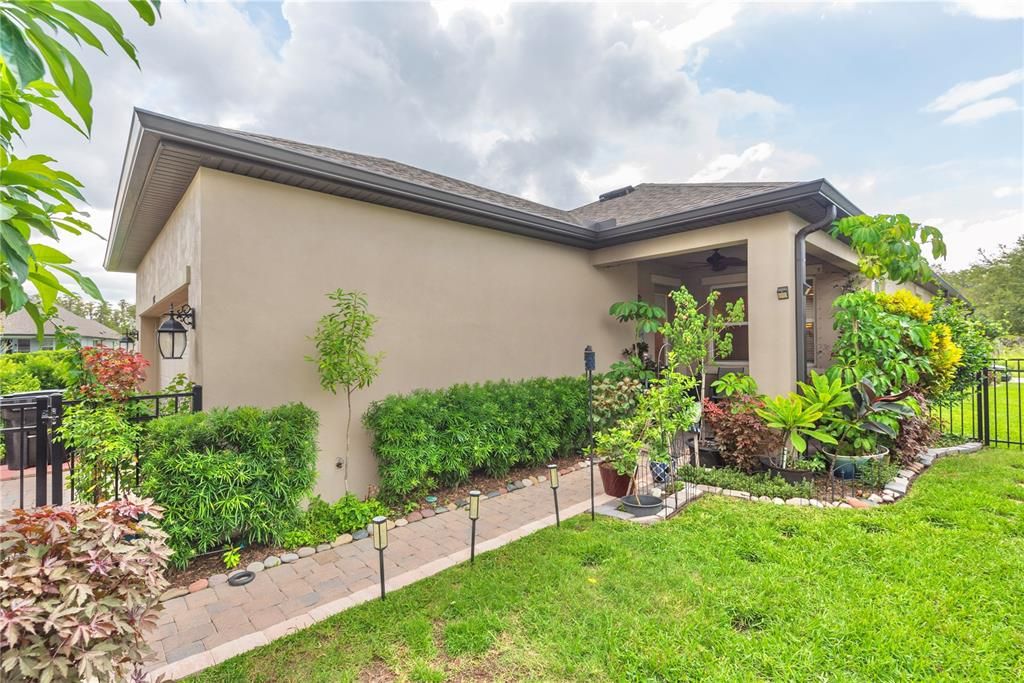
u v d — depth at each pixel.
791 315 6.09
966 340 7.92
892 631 2.70
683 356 6.12
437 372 6.19
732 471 5.70
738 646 2.62
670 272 10.99
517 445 6.23
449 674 2.50
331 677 2.52
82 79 1.22
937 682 2.32
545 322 7.69
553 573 3.49
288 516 4.34
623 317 8.38
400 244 5.85
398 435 5.10
